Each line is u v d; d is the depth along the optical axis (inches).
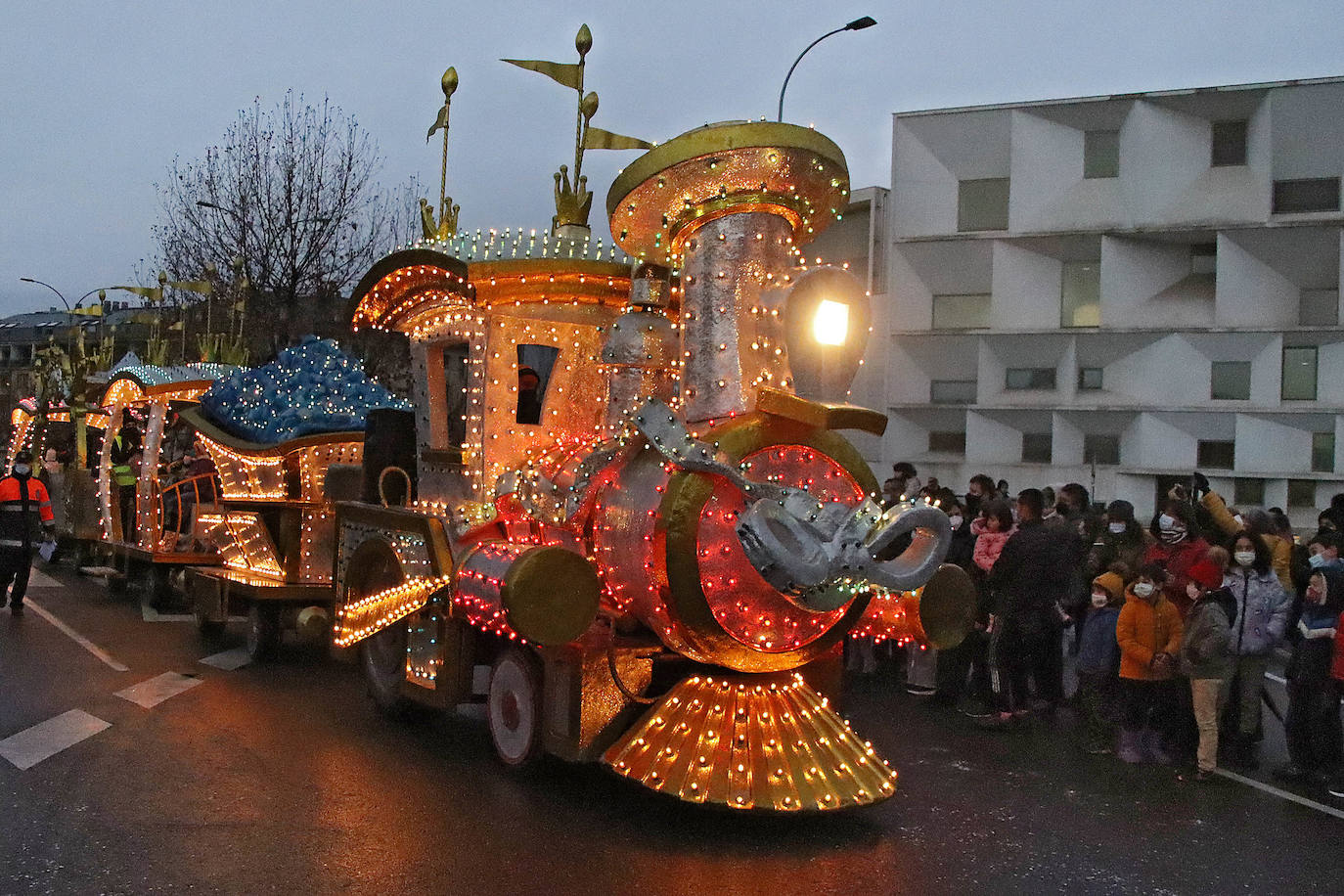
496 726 273.4
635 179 249.9
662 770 231.1
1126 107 908.6
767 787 227.5
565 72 314.5
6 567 492.7
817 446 241.3
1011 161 946.1
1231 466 920.3
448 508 305.0
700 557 224.8
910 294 994.7
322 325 1103.6
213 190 1115.9
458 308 301.0
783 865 211.9
